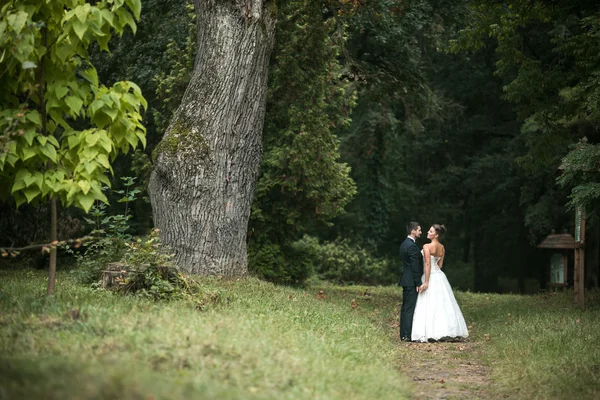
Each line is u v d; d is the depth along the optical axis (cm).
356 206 3856
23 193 821
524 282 4162
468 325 1504
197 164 1396
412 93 2606
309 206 1980
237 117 1423
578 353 955
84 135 802
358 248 3444
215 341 692
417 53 2555
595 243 2883
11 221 2022
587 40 1673
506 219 3769
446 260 4578
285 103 1923
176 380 551
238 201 1442
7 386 479
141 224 2414
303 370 677
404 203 4088
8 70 807
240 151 1436
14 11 777
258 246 1953
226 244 1427
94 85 826
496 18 1911
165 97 1953
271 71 1902
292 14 1906
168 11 2223
